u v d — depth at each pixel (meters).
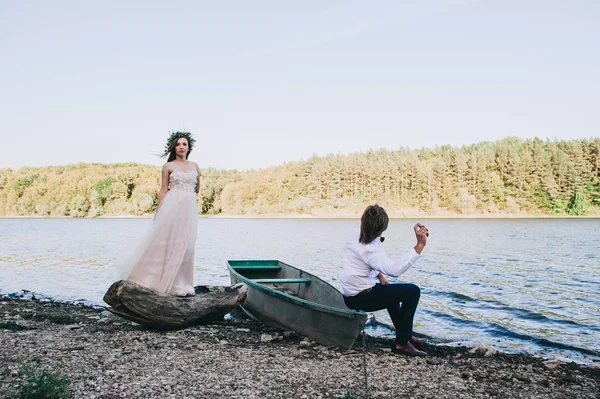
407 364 6.52
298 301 7.60
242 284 8.59
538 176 105.75
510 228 60.31
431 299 13.86
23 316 9.58
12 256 26.28
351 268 6.54
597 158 103.62
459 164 111.62
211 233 54.72
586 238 41.38
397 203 114.19
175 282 7.96
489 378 6.15
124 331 7.92
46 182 126.81
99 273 19.52
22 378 5.17
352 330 6.77
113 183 120.62
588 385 6.14
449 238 42.41
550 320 11.22
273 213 119.38
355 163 121.81
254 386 5.34
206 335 7.86
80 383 5.18
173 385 5.26
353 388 5.42
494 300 13.73
